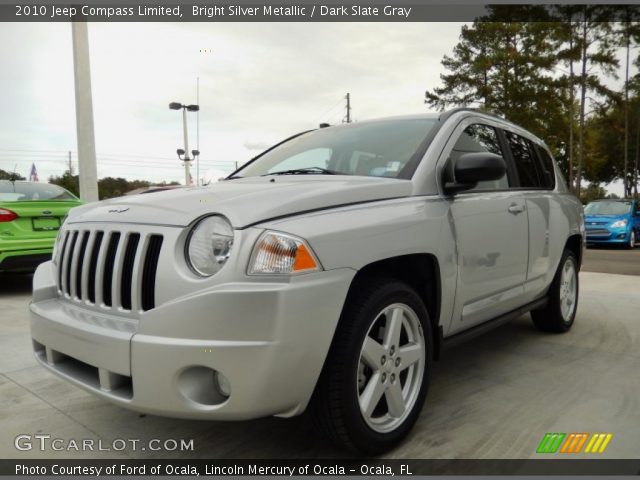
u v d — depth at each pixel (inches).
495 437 96.7
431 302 103.1
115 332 78.5
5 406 113.2
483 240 115.3
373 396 86.9
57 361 92.9
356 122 139.9
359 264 82.9
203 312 72.7
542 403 112.7
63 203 254.5
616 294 244.1
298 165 128.0
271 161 137.9
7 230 234.4
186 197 88.6
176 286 76.4
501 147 137.9
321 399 81.4
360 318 82.7
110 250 87.8
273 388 74.1
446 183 107.7
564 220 161.9
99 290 87.0
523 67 1133.1
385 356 89.5
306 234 78.0
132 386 77.2
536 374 131.5
